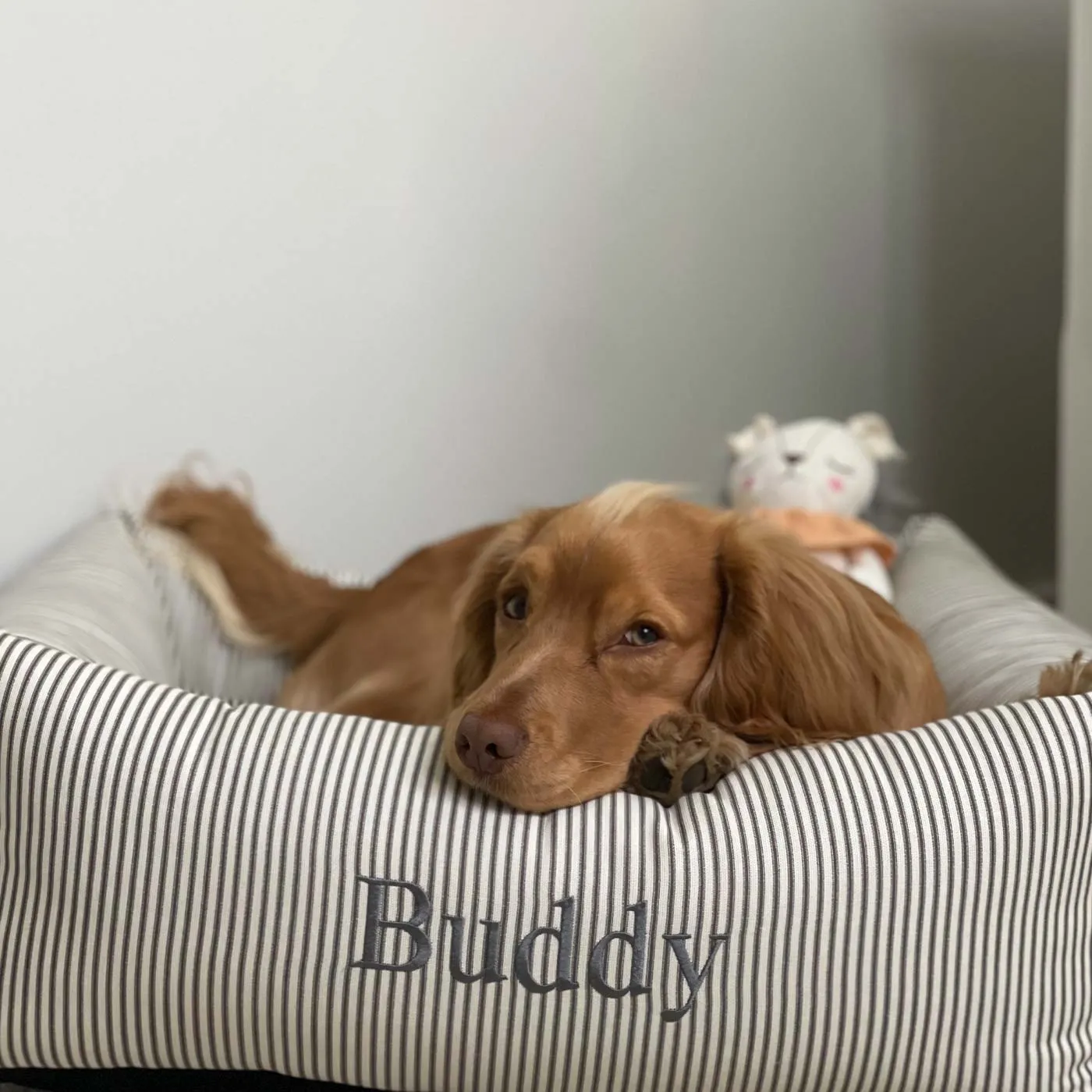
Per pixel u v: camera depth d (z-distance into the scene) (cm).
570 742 95
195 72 157
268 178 167
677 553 107
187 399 164
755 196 230
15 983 92
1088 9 187
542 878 88
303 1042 90
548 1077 89
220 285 164
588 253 208
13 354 142
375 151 179
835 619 105
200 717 94
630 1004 87
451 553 154
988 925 89
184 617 154
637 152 211
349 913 89
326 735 94
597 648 102
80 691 93
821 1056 87
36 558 148
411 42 180
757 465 171
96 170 148
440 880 89
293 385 176
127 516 155
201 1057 92
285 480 177
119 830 90
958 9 253
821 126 238
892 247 255
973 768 90
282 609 159
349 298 180
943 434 274
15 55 137
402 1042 89
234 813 90
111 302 152
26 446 145
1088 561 201
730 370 234
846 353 253
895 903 87
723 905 87
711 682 106
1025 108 268
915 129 252
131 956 90
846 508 169
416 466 193
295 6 166
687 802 93
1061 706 92
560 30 197
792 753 94
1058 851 90
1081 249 194
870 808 88
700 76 217
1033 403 288
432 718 133
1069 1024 92
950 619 147
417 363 190
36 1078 97
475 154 190
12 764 92
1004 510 291
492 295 197
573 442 213
